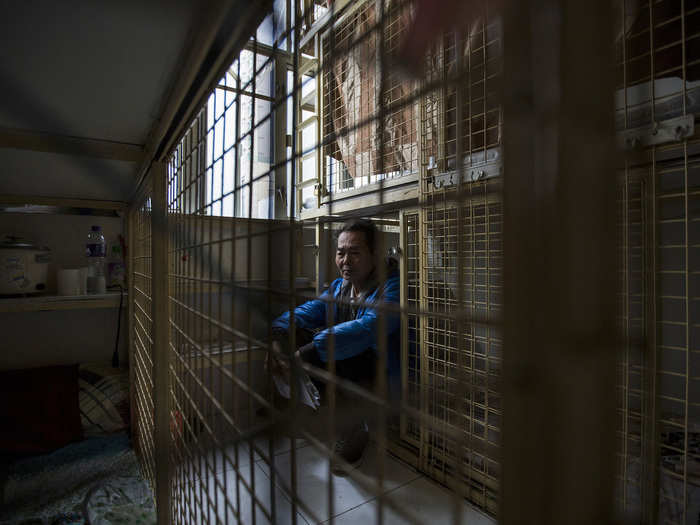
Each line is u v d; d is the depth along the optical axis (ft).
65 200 4.53
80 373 5.22
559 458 0.34
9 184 3.86
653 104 2.52
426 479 4.00
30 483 3.74
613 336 0.35
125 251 5.55
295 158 0.78
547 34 0.35
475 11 0.40
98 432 4.72
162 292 2.38
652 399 2.10
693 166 2.62
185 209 1.88
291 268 0.78
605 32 0.35
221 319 1.24
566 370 0.34
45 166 3.12
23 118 2.20
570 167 0.34
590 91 0.35
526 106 0.36
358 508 3.55
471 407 3.25
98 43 1.50
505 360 0.37
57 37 1.47
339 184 6.58
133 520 3.02
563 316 0.34
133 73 1.73
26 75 1.75
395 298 4.73
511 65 0.37
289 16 0.89
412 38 0.46
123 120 2.26
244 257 2.79
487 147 3.64
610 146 0.35
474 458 3.51
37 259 4.75
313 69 5.73
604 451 0.34
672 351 3.85
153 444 2.83
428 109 4.11
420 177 4.26
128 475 3.84
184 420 1.81
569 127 0.35
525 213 0.36
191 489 1.76
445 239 4.03
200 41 1.37
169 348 2.36
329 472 0.64
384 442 0.53
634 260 2.74
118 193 4.24
